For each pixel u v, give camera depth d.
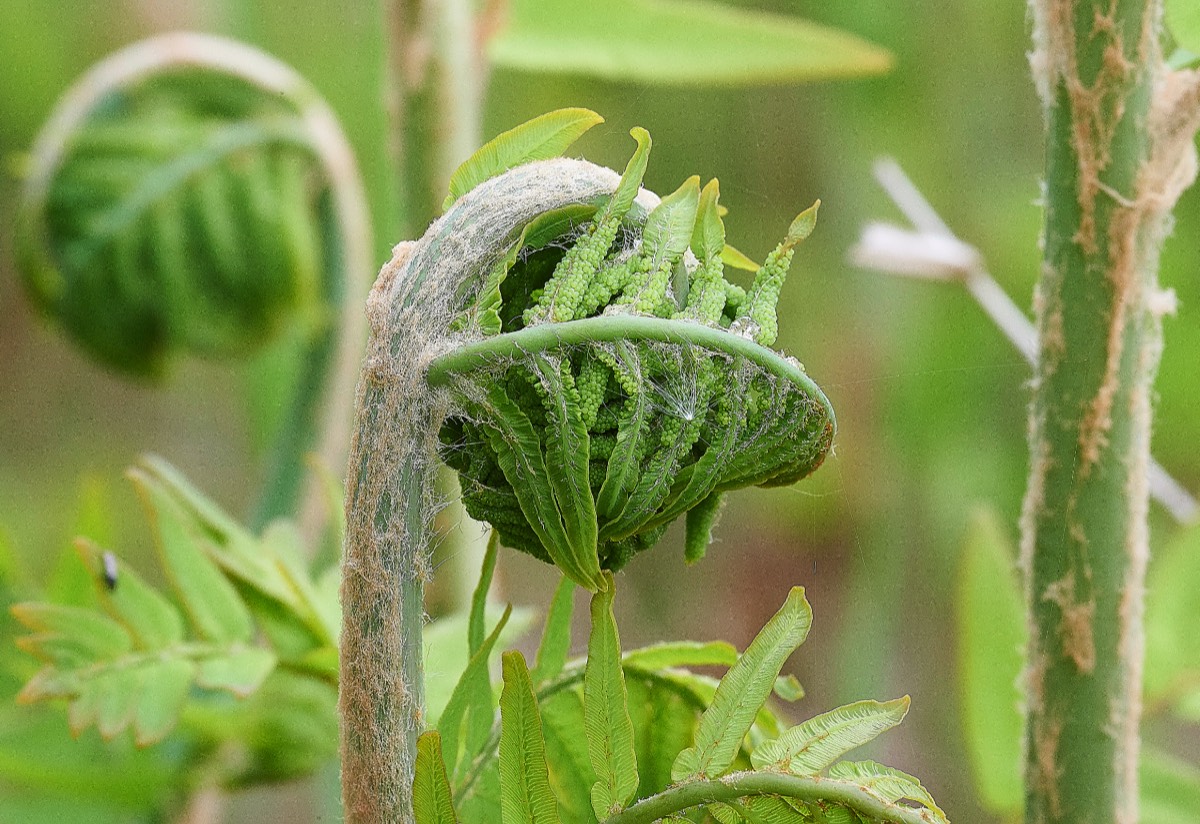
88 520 0.59
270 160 0.68
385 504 0.45
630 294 0.45
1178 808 0.54
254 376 0.83
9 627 0.58
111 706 0.52
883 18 1.07
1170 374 1.04
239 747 0.58
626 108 1.03
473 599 0.47
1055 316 0.48
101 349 0.71
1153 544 0.91
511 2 0.62
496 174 0.45
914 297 1.05
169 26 1.28
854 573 1.03
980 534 0.56
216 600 0.53
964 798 0.88
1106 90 0.47
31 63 1.29
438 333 0.45
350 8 1.06
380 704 0.45
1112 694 0.48
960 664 0.56
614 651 0.45
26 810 0.62
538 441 0.45
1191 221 1.03
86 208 0.68
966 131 1.10
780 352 0.45
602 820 0.46
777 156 1.03
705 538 0.46
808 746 0.46
